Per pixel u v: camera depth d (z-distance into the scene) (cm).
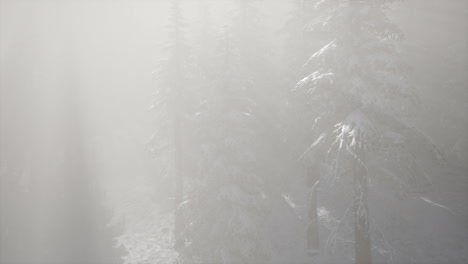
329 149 1111
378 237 1666
